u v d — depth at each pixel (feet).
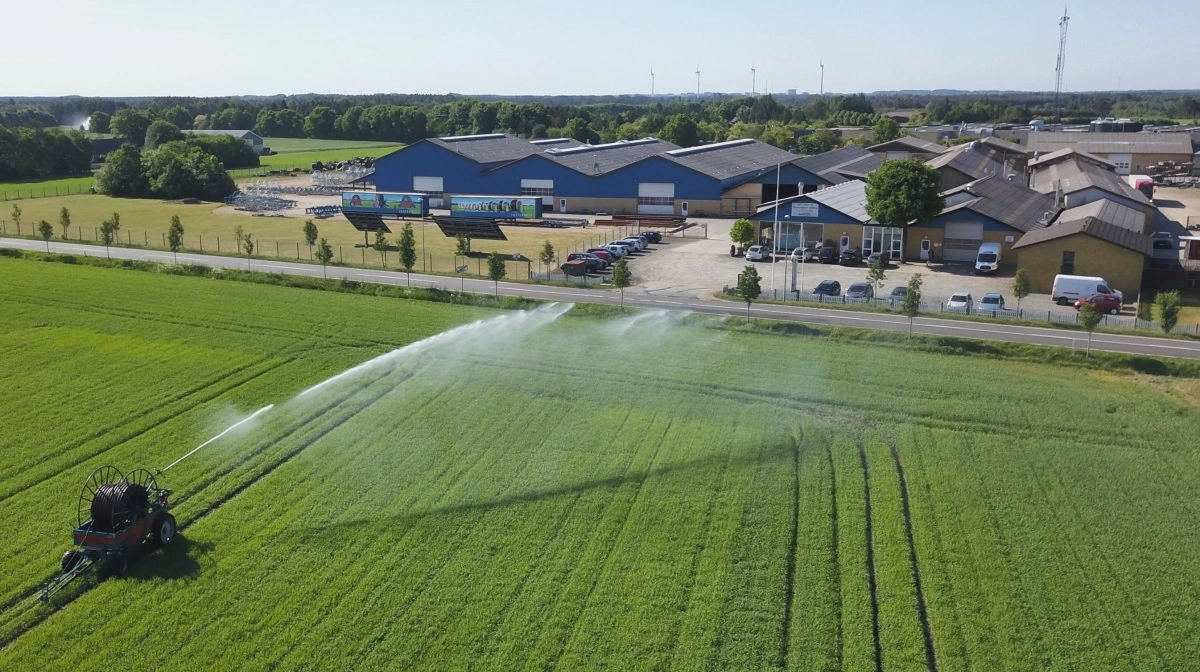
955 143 635.66
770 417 133.90
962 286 229.04
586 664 80.07
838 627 84.89
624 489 111.65
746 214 372.38
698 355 162.81
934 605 87.97
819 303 201.36
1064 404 137.80
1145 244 228.84
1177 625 84.64
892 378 149.79
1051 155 450.71
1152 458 119.24
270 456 122.72
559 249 291.79
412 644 83.15
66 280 224.94
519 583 92.32
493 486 112.98
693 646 82.28
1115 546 97.96
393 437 128.26
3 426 133.18
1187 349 163.43
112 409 139.74
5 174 525.34
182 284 221.87
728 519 104.22
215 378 153.07
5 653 83.66
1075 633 83.51
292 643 83.82
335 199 444.96
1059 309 201.05
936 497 109.19
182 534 103.35
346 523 104.68
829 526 102.42
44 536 103.60
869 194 263.08
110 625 87.10
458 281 228.22
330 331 179.01
